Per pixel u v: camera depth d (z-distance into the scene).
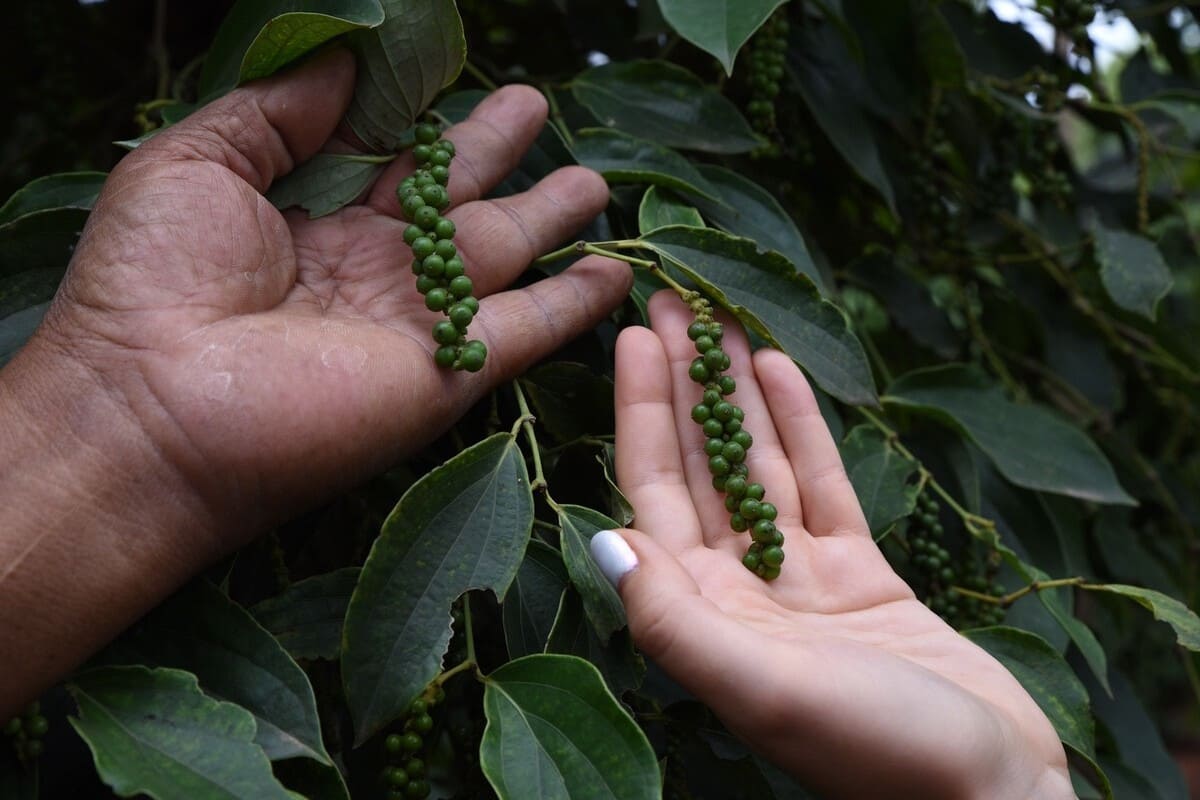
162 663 0.40
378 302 0.45
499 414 0.50
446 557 0.42
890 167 0.66
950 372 0.56
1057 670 0.48
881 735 0.39
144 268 0.41
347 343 0.42
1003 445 0.55
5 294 0.45
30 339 0.41
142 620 0.41
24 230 0.45
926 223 0.66
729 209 0.51
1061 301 0.71
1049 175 0.66
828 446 0.47
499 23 0.69
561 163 0.51
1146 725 0.60
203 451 0.40
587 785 0.39
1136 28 0.73
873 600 0.45
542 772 0.39
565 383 0.48
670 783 0.47
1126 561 0.65
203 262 0.41
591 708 0.40
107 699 0.38
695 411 0.46
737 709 0.40
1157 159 0.71
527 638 0.43
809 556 0.46
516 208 0.48
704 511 0.46
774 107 0.59
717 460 0.45
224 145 0.44
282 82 0.44
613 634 0.43
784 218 0.53
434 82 0.46
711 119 0.54
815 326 0.49
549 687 0.40
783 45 0.56
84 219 0.45
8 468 0.39
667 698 0.50
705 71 0.60
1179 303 0.82
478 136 0.49
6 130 0.71
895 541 0.56
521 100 0.50
